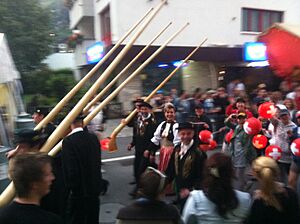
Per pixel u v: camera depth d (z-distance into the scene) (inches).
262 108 232.5
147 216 91.7
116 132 264.8
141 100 251.9
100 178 164.6
